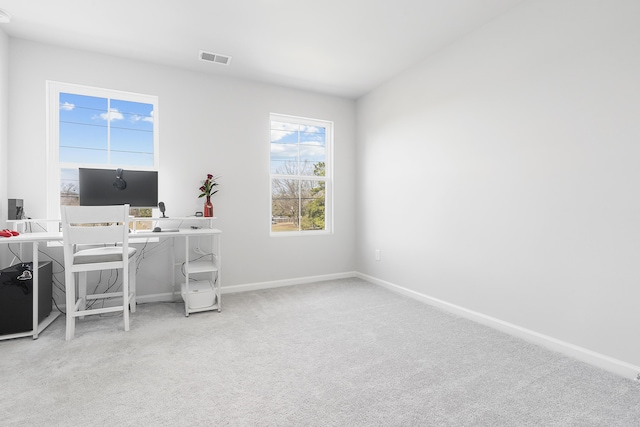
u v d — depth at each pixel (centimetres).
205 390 165
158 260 326
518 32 234
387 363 195
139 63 317
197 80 342
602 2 189
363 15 246
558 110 211
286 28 265
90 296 274
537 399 159
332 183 421
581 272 200
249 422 141
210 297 290
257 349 214
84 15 245
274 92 381
